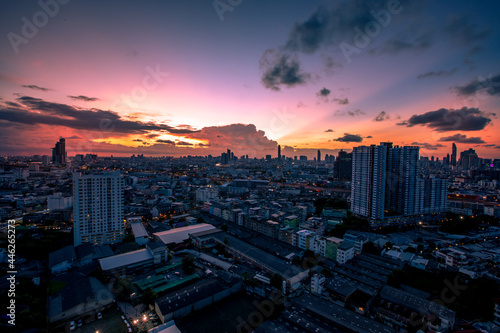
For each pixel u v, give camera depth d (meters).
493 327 110.94
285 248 199.00
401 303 122.38
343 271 158.62
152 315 120.38
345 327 105.75
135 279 153.50
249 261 174.88
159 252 173.50
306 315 115.69
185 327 112.88
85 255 168.62
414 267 166.50
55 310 114.31
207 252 196.25
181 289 132.88
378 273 156.12
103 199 199.50
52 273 152.88
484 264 160.88
